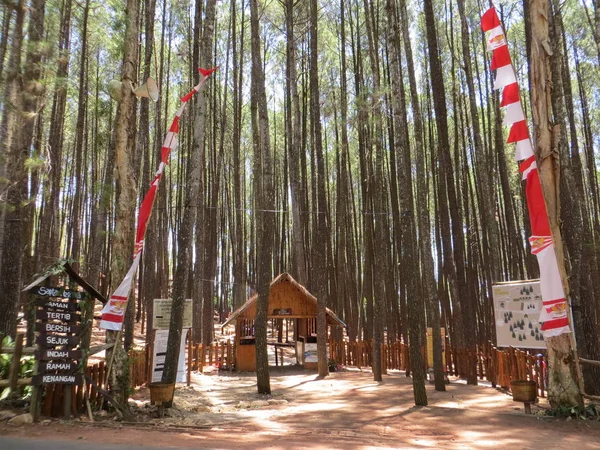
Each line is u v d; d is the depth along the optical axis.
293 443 5.72
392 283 19.41
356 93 17.17
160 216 21.78
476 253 19.41
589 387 9.44
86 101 17.59
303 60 21.80
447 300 19.11
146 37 14.05
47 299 6.95
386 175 20.48
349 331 20.86
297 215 19.08
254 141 12.86
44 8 8.66
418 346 9.18
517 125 8.52
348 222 21.97
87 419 6.96
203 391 11.52
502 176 17.36
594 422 7.29
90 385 7.59
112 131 15.31
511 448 5.72
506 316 11.27
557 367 7.97
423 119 21.41
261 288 11.45
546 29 8.83
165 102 22.19
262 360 11.11
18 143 7.95
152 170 21.88
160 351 10.83
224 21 23.91
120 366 7.76
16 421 6.32
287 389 11.98
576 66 20.25
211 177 23.19
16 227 9.35
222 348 16.88
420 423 7.34
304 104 21.69
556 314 7.84
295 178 18.86
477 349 15.51
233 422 7.50
